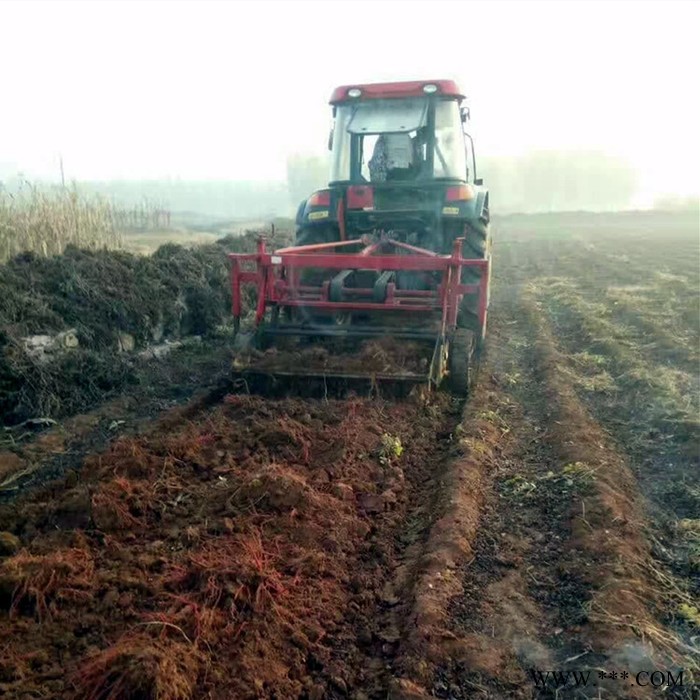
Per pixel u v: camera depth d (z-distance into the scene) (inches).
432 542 158.7
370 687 120.0
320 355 249.0
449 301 256.4
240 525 159.9
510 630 132.5
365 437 209.2
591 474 193.3
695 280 569.9
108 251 353.4
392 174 307.7
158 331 325.4
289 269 269.0
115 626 127.4
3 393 233.5
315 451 200.5
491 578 149.3
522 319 431.2
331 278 301.3
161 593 135.3
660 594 143.9
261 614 130.3
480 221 311.9
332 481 185.2
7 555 149.6
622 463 208.7
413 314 269.1
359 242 290.8
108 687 107.8
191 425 215.2
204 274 384.8
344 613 137.6
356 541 162.2
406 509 181.2
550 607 140.6
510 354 343.0
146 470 183.0
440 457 212.1
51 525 161.0
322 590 141.6
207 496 173.8
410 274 293.6
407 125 292.8
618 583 142.6
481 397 259.9
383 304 258.5
